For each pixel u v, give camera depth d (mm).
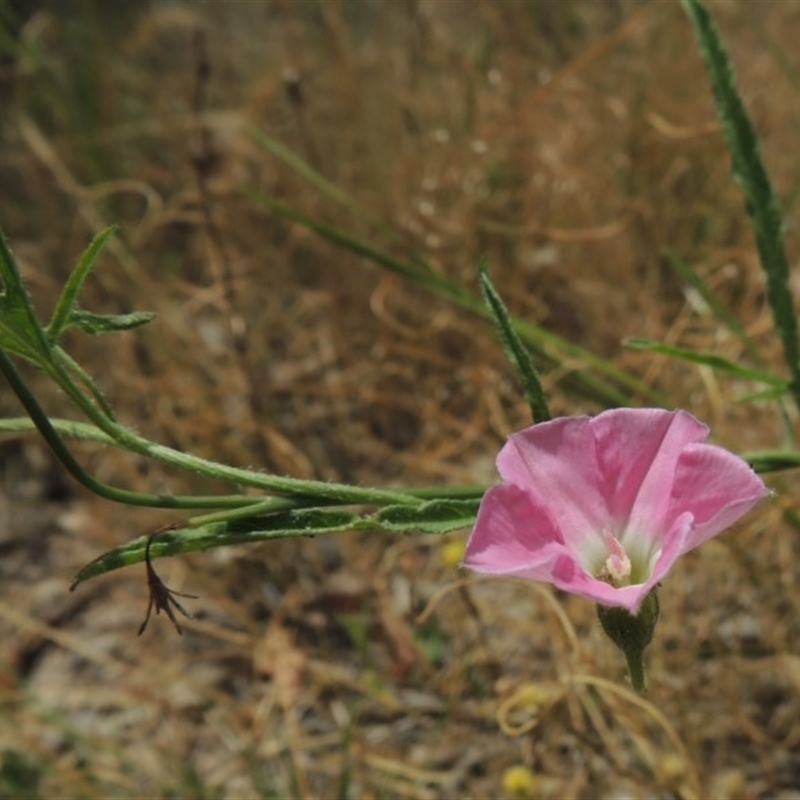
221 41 527
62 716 352
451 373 403
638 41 478
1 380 420
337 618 356
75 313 254
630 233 425
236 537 252
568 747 329
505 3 484
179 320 421
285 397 410
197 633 361
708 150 432
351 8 529
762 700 333
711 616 339
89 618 372
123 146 488
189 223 466
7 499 406
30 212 479
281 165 456
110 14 542
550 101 455
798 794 322
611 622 241
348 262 431
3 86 509
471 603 335
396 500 256
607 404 359
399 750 336
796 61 470
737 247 415
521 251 420
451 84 474
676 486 241
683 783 314
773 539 344
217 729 345
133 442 253
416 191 439
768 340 387
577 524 243
